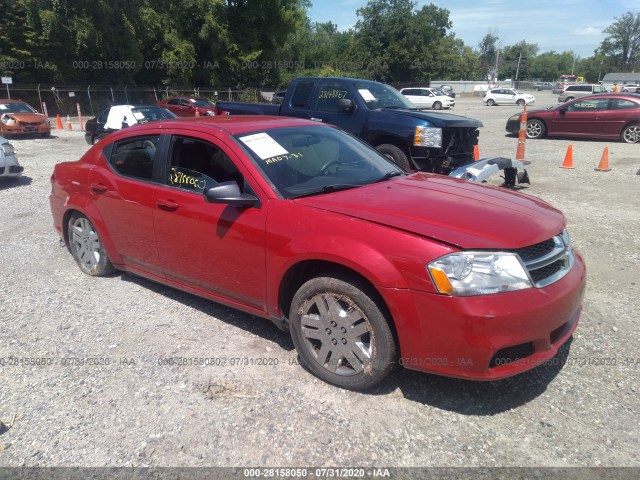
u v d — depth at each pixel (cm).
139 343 378
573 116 1622
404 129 793
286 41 4806
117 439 279
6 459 266
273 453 267
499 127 2144
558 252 307
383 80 6131
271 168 356
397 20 5891
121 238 448
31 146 1681
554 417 289
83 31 3147
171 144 405
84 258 508
